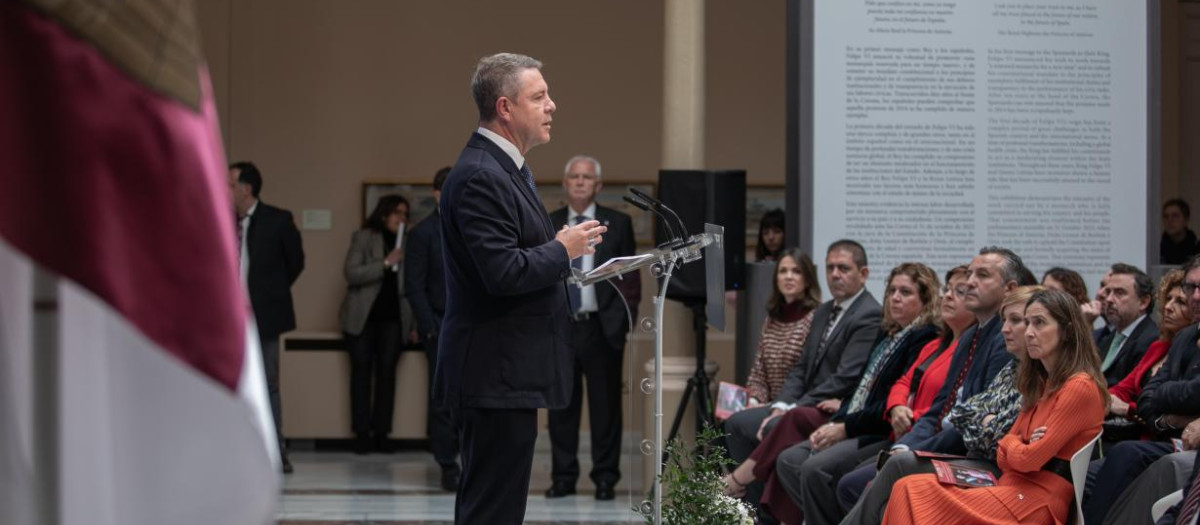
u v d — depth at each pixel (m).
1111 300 5.11
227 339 1.35
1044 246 6.43
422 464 8.62
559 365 3.65
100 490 1.38
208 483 1.39
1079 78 6.41
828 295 6.35
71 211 1.28
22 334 1.42
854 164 6.34
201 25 9.47
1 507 1.40
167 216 1.32
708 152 9.87
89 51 1.30
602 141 9.80
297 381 9.26
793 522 5.45
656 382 3.96
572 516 6.55
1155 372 4.59
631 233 7.17
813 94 6.32
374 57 9.69
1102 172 6.44
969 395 4.66
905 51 6.34
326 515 6.57
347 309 9.08
